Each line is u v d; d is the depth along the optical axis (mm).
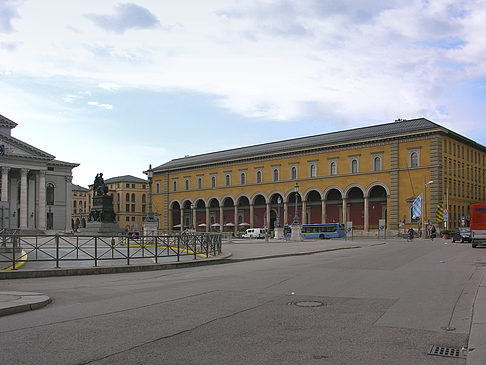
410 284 14195
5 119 78438
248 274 17297
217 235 27438
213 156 103062
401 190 69500
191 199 101188
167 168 106438
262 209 91312
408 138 69188
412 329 8367
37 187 85062
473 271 18016
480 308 9953
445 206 67188
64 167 91188
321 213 81938
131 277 17094
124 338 7648
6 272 16453
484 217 36031
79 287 14117
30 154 80562
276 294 12266
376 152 72688
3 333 7988
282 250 33688
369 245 42969
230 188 93562
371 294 12242
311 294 12258
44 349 6988
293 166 83625
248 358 6582
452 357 6730
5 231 20984
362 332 8133
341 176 76688
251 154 89688
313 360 6520
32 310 10195
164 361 6422
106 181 134750
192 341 7465
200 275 17375
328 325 8648
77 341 7453
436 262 22234
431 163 66625
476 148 80750
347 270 18453
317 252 32844
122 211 128000
